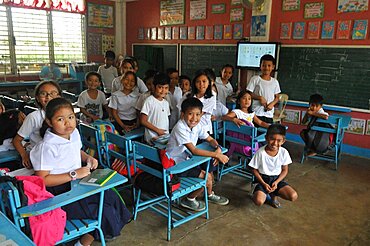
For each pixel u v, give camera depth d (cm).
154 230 240
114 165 262
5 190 149
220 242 228
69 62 687
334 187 329
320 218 265
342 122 379
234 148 323
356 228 251
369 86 414
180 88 381
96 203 178
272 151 269
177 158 245
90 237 187
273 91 381
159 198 262
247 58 512
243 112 334
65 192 164
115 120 352
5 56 597
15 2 589
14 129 242
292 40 475
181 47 632
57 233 157
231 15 541
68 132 176
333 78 445
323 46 446
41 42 641
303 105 478
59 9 646
